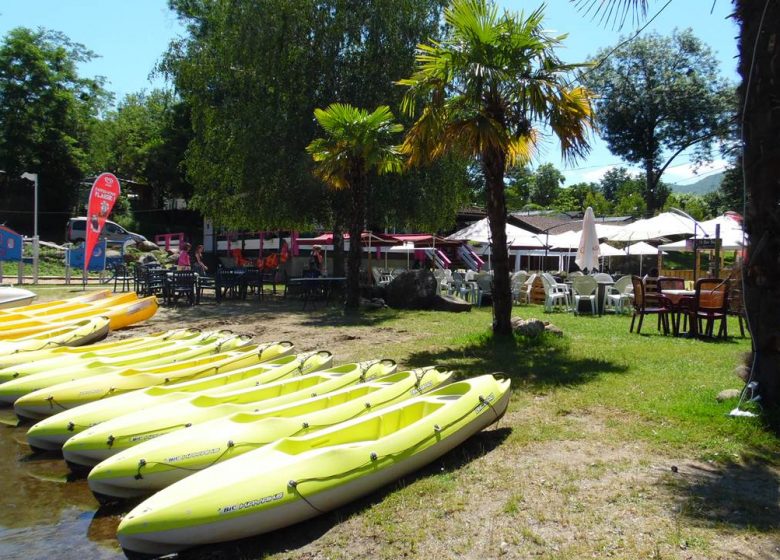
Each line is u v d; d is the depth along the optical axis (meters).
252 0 18.19
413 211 19.09
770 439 4.98
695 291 10.55
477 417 5.06
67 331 10.76
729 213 18.25
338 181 15.22
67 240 33.59
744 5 5.57
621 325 12.57
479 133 9.05
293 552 3.71
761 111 5.40
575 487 4.29
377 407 5.54
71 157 41.28
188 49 21.30
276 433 4.93
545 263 30.28
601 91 40.12
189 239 42.06
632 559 3.34
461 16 8.87
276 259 23.66
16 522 4.54
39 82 40.53
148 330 12.68
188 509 3.65
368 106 18.11
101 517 4.62
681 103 38.50
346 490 4.09
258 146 18.09
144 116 54.50
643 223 18.28
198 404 5.87
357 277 15.73
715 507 3.90
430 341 10.55
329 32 17.97
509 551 3.50
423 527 3.85
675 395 6.48
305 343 10.63
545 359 8.65
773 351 5.46
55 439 5.80
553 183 70.94
